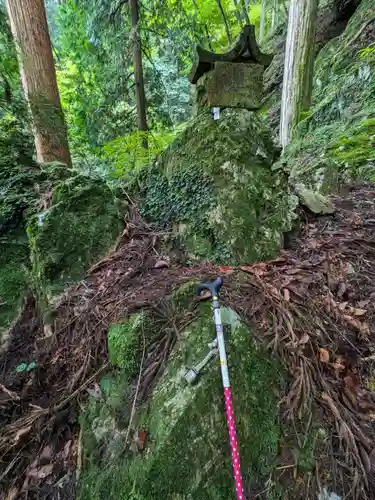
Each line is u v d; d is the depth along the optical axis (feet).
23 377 6.06
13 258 7.62
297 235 7.85
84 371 5.58
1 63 8.80
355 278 6.59
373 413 4.76
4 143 8.76
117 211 7.92
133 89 20.49
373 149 12.97
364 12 22.34
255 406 4.48
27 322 7.08
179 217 7.52
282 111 20.38
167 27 19.48
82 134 22.17
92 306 6.29
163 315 5.47
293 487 4.19
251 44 6.63
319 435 4.53
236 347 4.72
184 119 28.50
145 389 4.83
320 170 10.74
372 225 8.28
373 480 4.18
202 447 4.08
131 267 6.99
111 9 17.94
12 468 4.93
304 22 18.22
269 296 5.76
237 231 6.89
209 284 4.94
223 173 7.05
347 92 17.39
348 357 5.32
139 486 3.93
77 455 4.90
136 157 14.75
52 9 28.37
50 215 7.14
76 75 21.91
